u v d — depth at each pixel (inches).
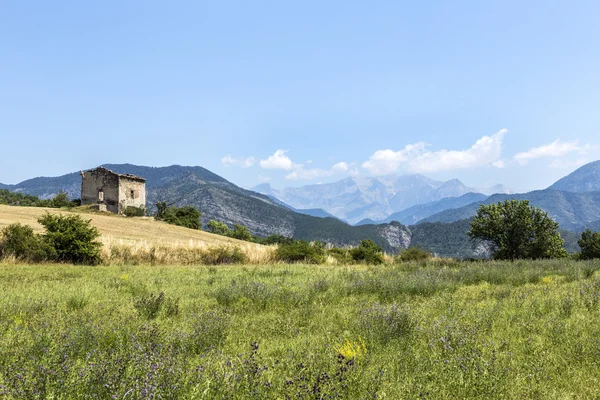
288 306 390.9
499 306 360.5
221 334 263.3
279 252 1216.2
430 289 482.6
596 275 633.0
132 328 265.7
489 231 1793.8
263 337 275.7
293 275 727.1
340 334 275.4
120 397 148.3
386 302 408.5
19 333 251.0
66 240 906.1
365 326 281.3
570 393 173.6
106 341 241.3
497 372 186.7
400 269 902.4
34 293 430.6
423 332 273.9
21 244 858.8
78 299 390.3
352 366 191.9
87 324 262.8
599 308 349.1
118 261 953.5
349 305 398.0
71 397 159.3
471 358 202.1
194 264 1033.5
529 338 253.3
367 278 574.9
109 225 2107.5
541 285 540.7
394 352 235.0
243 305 391.2
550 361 211.9
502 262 1006.4
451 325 273.3
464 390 173.5
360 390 171.6
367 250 1363.2
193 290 496.7
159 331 263.1
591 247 1909.4
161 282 576.7
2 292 423.8
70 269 764.0
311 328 302.8
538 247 1740.9
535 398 170.1
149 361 181.9
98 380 165.0
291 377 185.6
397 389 173.8
